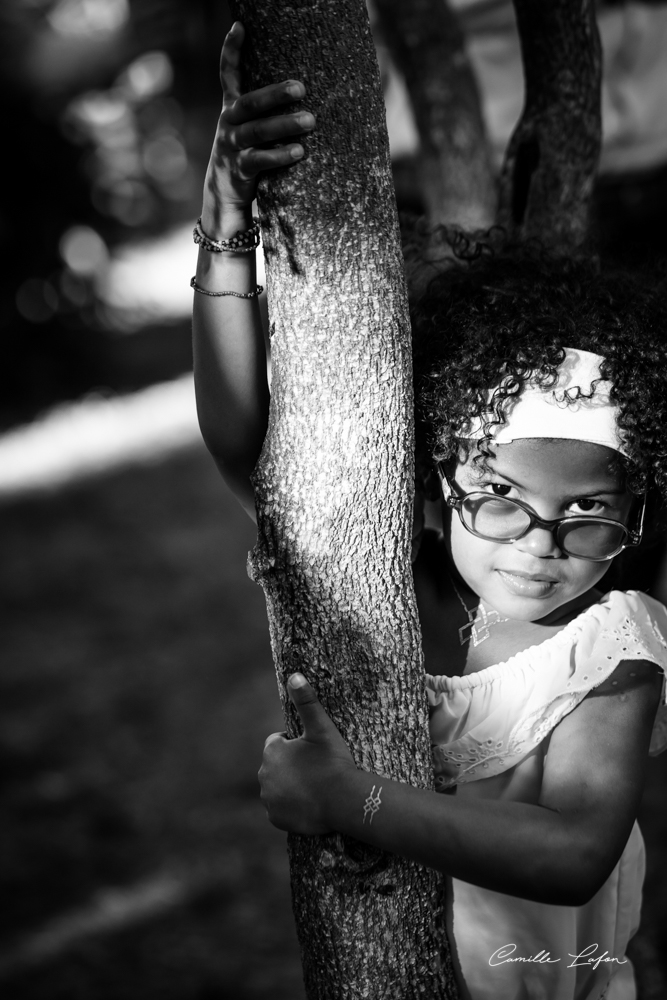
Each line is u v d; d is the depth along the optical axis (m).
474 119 2.48
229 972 3.64
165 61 14.24
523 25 1.87
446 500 1.33
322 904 1.25
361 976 1.26
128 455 10.30
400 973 1.28
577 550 1.28
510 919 1.40
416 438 1.37
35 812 4.70
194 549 7.95
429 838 1.18
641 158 5.07
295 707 1.24
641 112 5.04
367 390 1.19
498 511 1.28
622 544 1.29
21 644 6.55
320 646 1.24
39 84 11.22
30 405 11.95
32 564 7.85
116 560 7.84
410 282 1.65
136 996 3.54
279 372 1.22
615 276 1.45
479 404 1.26
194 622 6.68
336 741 1.24
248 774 4.92
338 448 1.20
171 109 18.66
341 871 1.24
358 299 1.17
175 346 13.49
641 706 1.32
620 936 1.55
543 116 1.89
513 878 1.19
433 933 1.33
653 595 1.55
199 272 1.31
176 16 10.75
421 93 2.46
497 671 1.38
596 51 1.88
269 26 1.13
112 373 12.59
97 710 5.64
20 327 12.12
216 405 1.35
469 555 1.33
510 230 1.79
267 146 1.16
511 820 1.21
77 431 11.18
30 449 10.79
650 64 5.00
